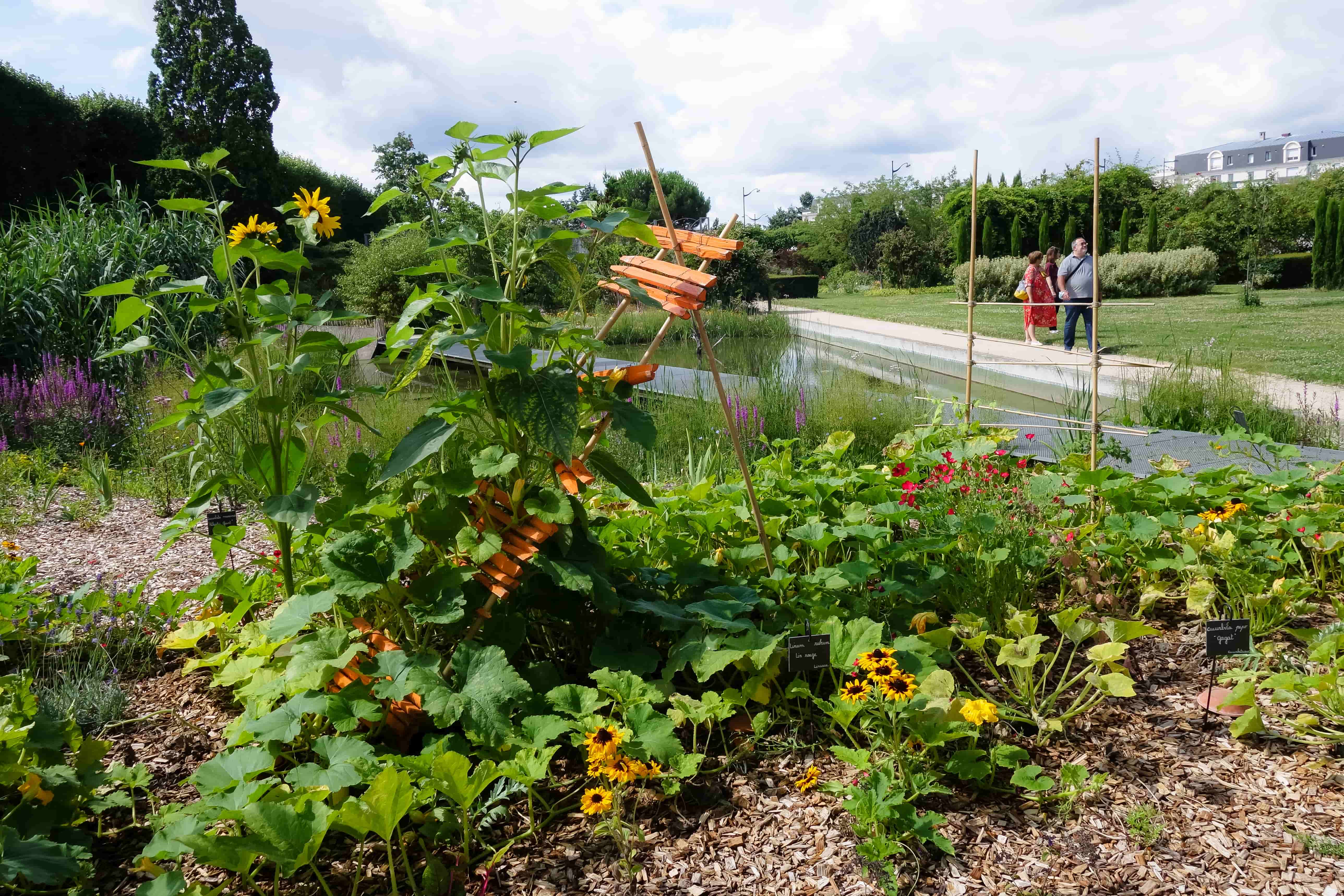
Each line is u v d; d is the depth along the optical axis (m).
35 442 6.49
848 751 2.19
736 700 2.44
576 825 2.19
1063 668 2.90
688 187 45.34
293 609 2.39
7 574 3.29
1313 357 10.23
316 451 5.64
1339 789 2.21
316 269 24.09
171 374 7.72
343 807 1.76
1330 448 6.30
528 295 12.59
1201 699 2.68
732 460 5.81
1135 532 3.21
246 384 2.60
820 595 2.99
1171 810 2.17
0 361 7.78
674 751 2.18
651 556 3.39
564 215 2.66
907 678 2.11
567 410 2.34
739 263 21.12
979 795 2.27
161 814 2.13
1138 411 7.56
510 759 2.20
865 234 39.34
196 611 3.49
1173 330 13.84
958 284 24.59
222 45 28.52
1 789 2.08
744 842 2.11
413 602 2.38
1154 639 3.08
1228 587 3.16
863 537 3.10
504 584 2.46
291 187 31.52
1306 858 1.97
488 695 2.18
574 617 2.69
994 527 3.15
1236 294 21.42
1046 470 4.15
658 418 6.86
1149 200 29.02
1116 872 1.97
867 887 1.93
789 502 3.65
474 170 2.62
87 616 3.09
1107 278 21.80
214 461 5.00
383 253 16.39
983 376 10.86
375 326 15.70
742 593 2.85
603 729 1.99
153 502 5.43
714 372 2.89
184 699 2.84
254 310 2.73
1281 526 3.42
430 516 2.53
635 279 2.92
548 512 2.46
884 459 4.80
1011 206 29.77
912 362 12.55
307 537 3.05
